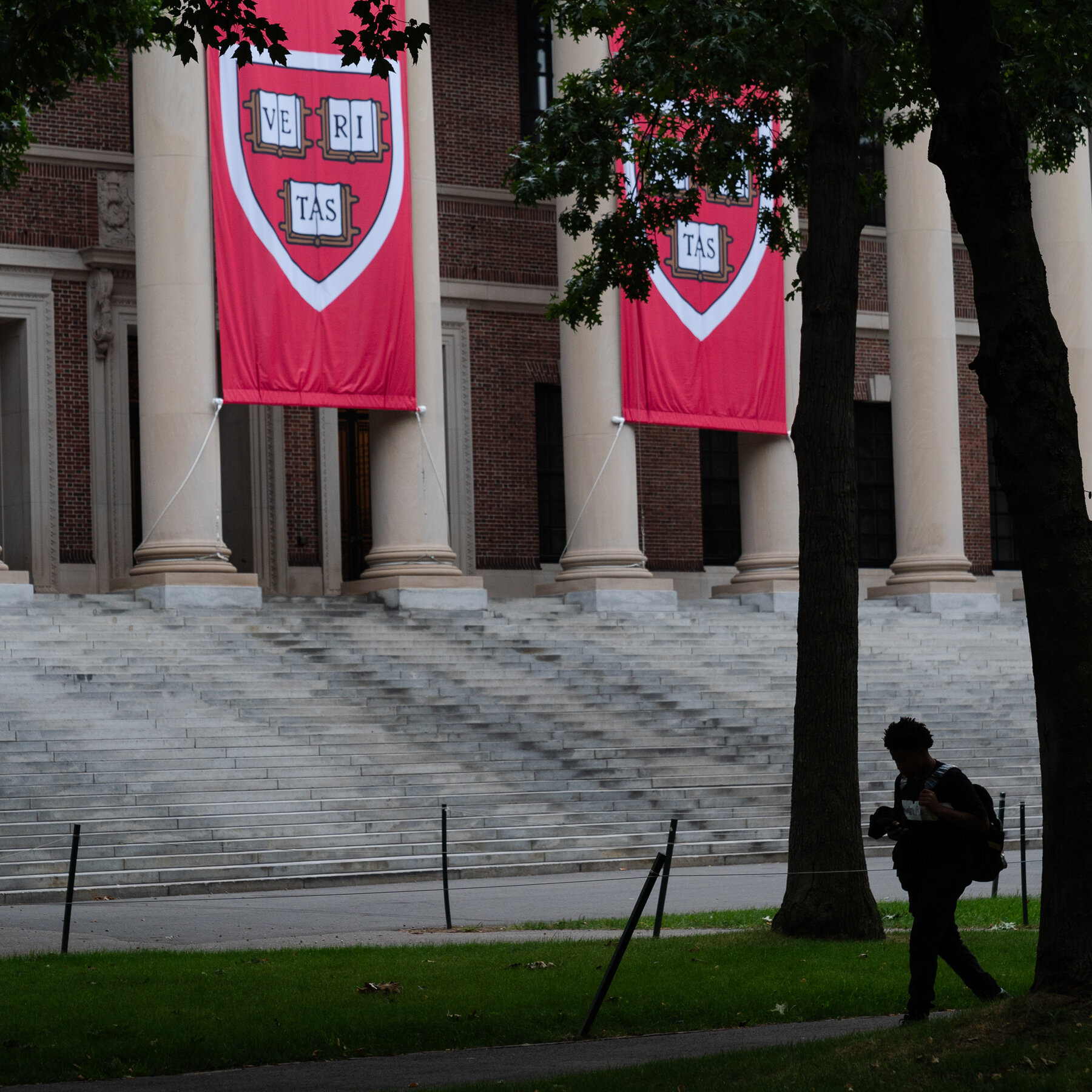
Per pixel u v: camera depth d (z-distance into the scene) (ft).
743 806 306.76
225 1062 119.75
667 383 420.36
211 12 176.86
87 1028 128.06
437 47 480.23
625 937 132.26
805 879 179.22
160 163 376.89
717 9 201.77
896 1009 139.33
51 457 419.54
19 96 214.90
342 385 383.86
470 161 481.46
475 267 477.77
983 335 113.70
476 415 476.13
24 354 418.92
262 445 445.78
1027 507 111.55
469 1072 114.32
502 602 410.31
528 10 495.41
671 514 499.92
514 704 343.87
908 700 382.01
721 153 236.84
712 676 378.32
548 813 291.79
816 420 182.60
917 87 231.50
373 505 406.41
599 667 374.22
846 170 185.47
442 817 239.30
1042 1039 103.50
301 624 368.89
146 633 347.15
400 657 360.48
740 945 172.04
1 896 234.17
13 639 329.11
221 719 311.06
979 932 182.91
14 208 419.33
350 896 239.91
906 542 470.39
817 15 175.94
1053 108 225.97
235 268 375.04
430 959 164.76
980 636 441.27
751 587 444.96
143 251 379.14
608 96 237.66
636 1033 132.36
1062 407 111.75
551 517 488.44
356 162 386.32
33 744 284.61
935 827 121.49
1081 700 109.50
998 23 214.48
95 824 260.83
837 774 179.32
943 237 472.44
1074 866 109.19
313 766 297.74
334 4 385.09
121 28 205.67
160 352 375.86
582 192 236.43
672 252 420.77
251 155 376.48
